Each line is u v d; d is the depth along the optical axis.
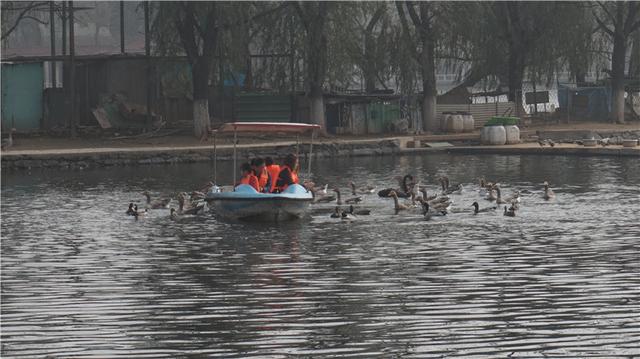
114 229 55.66
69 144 103.75
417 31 117.12
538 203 65.44
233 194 56.94
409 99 120.81
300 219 58.25
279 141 109.81
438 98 129.38
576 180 81.06
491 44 125.69
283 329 33.72
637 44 134.75
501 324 33.91
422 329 33.44
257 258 46.34
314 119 112.31
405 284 40.19
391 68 117.00
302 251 47.94
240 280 41.47
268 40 109.00
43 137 109.00
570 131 120.88
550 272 42.22
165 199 64.88
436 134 120.00
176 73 111.19
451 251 47.47
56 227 56.72
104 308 36.88
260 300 37.81
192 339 32.66
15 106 113.12
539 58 126.19
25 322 34.91
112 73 117.00
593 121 137.62
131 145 103.62
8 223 58.47
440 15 116.69
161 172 91.06
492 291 38.75
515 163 98.75
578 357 30.33
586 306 36.19
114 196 72.25
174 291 39.59
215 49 106.94
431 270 43.00
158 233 54.03
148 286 40.56
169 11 105.69
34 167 93.50
